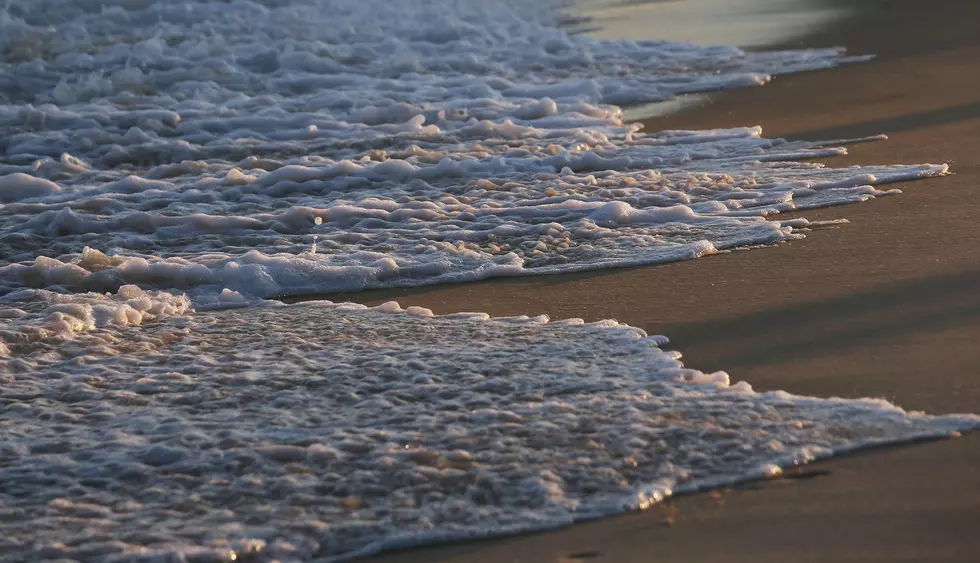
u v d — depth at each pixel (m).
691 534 11.03
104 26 41.94
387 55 39.62
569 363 15.19
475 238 21.53
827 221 20.94
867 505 11.30
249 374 15.27
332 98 34.09
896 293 17.06
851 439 12.55
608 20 46.16
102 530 11.50
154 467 12.78
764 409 13.38
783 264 18.83
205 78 36.62
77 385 15.22
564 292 18.45
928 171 23.41
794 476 11.92
